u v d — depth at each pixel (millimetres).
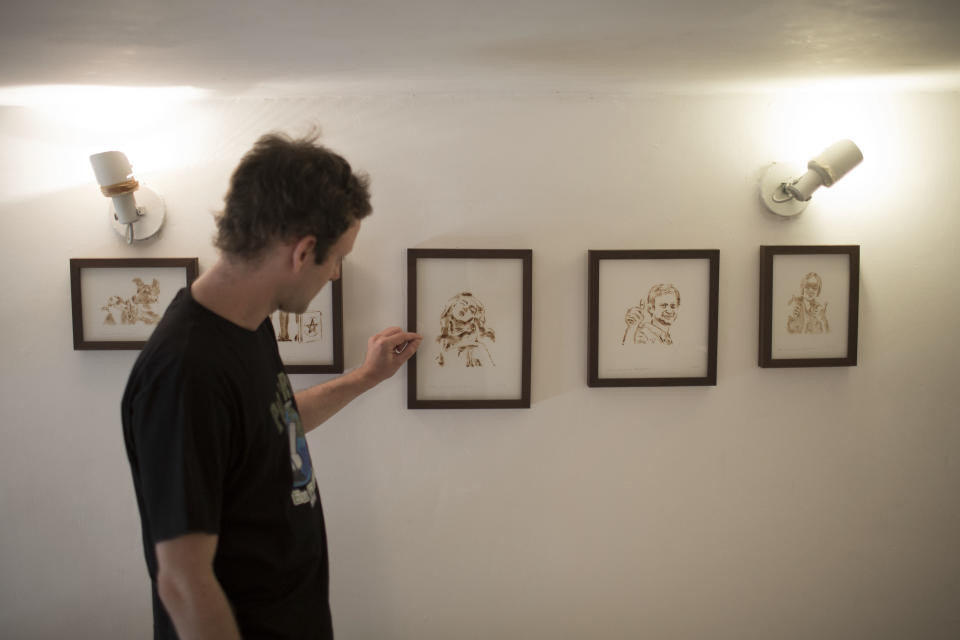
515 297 1453
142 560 1479
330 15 886
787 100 1472
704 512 1544
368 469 1486
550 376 1491
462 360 1458
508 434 1499
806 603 1575
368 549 1502
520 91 1426
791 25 967
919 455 1562
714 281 1461
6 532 1449
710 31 995
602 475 1521
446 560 1516
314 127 1073
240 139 1421
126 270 1410
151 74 1203
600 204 1465
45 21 893
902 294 1527
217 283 893
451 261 1440
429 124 1432
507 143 1444
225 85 1302
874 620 1587
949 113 1495
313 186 858
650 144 1461
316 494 1100
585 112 1447
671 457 1528
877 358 1536
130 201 1346
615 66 1213
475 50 1081
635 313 1470
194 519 772
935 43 1068
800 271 1484
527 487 1513
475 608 1528
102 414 1446
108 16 876
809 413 1538
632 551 1541
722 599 1563
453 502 1506
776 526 1558
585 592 1541
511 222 1456
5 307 1418
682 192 1474
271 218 849
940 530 1578
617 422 1514
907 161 1500
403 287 1453
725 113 1465
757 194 1483
